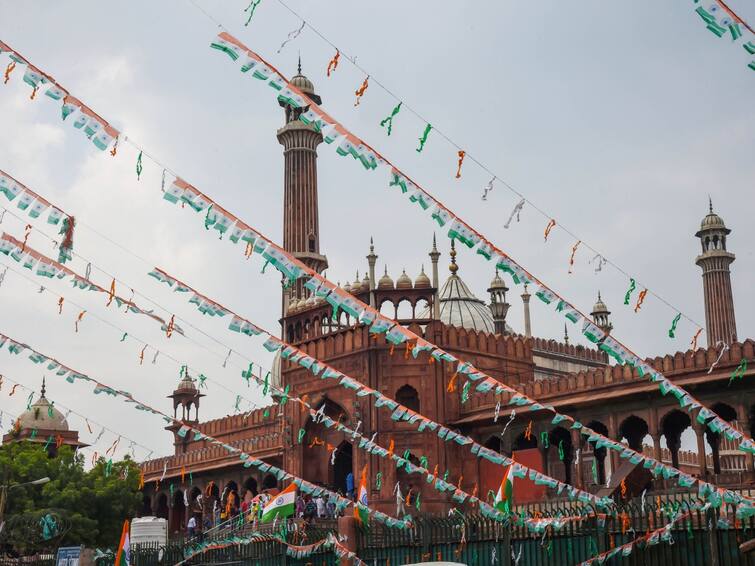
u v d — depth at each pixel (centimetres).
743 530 1420
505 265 1419
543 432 2894
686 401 1496
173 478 4462
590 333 1459
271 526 2688
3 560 3095
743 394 2470
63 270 1648
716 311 5172
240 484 4075
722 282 5194
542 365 4694
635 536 1542
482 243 1405
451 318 4056
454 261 4291
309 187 5319
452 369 3148
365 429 3133
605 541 1583
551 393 2886
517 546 1717
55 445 4653
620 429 2722
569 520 1647
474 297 4222
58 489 3659
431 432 3102
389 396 3139
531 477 1761
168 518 4425
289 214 5294
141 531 2905
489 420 3025
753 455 2423
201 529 3572
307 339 3412
